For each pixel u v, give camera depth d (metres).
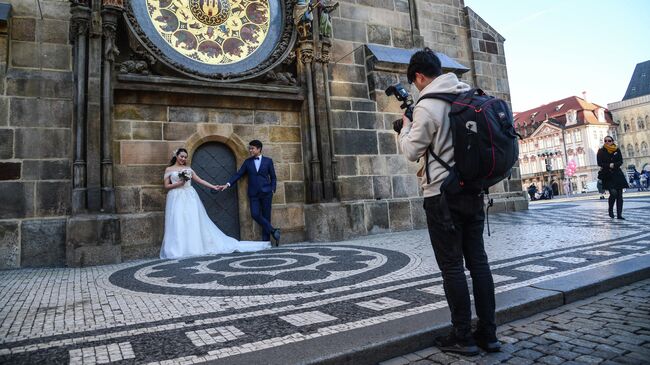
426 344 2.85
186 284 4.89
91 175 7.14
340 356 2.51
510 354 2.63
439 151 2.71
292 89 9.58
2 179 7.11
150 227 8.00
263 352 2.58
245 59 9.40
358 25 11.04
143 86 8.12
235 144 9.13
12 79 7.37
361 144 10.41
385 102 10.85
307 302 3.83
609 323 3.08
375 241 8.57
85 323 3.40
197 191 8.81
